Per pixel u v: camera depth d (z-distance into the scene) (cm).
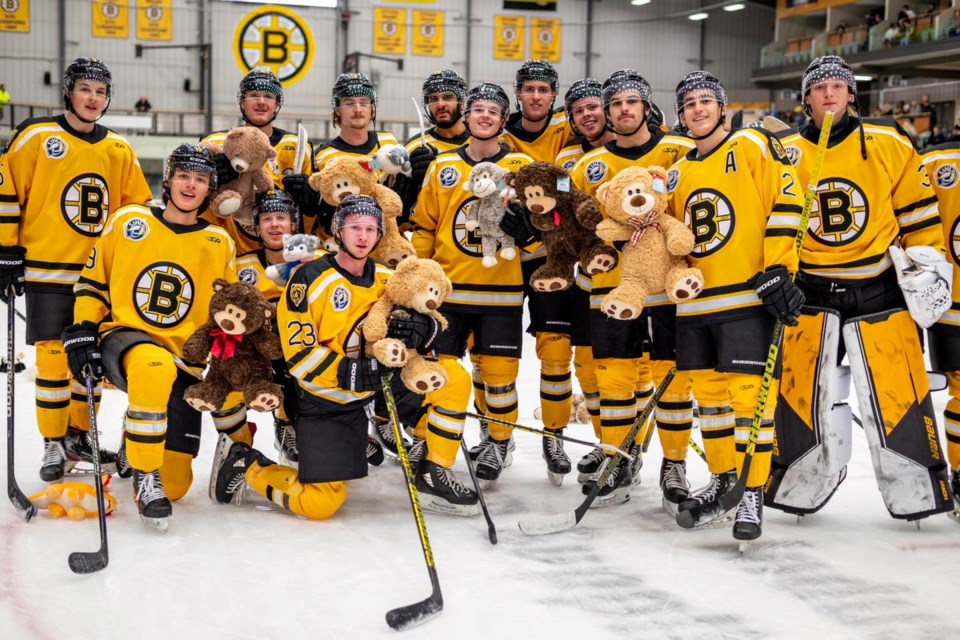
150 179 1803
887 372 361
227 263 388
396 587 299
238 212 423
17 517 367
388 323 351
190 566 316
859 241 365
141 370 348
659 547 343
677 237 342
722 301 344
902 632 266
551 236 386
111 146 429
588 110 424
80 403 438
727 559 329
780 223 333
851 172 363
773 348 329
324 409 360
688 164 358
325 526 363
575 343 439
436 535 354
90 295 372
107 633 264
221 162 409
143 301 374
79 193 418
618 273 387
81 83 412
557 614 278
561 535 357
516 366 435
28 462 447
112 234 375
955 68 1908
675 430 394
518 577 309
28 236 417
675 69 2473
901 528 365
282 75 2195
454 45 2300
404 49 2272
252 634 264
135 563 318
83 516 366
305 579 306
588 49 2389
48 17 2055
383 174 438
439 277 350
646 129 400
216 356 357
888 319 364
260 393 352
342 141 467
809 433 364
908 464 359
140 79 2127
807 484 365
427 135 481
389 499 405
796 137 376
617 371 396
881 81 2025
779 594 295
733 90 2519
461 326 425
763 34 2517
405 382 353
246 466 385
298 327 347
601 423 406
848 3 2153
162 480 381
